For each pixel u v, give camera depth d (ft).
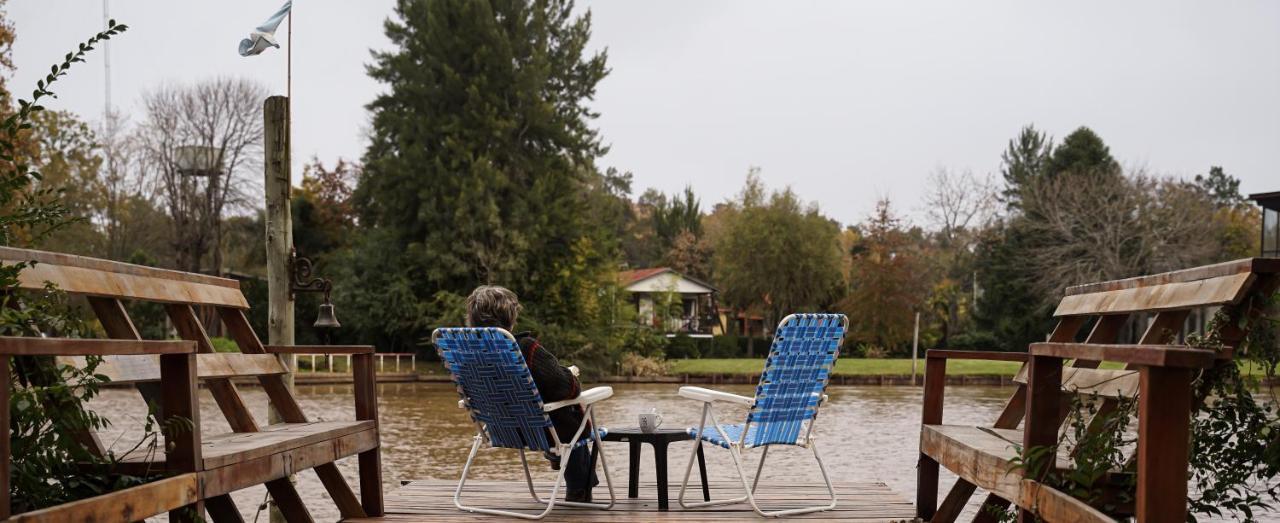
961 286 167.43
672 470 34.19
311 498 29.45
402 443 45.27
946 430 16.44
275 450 13.58
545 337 111.04
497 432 17.99
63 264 12.51
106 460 11.25
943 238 167.02
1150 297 12.87
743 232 164.45
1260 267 10.26
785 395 17.52
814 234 161.89
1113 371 12.71
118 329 13.43
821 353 17.47
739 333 206.90
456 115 118.73
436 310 113.50
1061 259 142.10
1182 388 8.69
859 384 103.30
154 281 14.76
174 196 138.82
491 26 118.83
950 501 16.33
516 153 121.80
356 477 33.71
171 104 139.03
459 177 117.50
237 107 140.56
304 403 69.46
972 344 146.92
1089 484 10.50
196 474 11.42
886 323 138.62
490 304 17.88
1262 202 107.04
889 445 44.39
